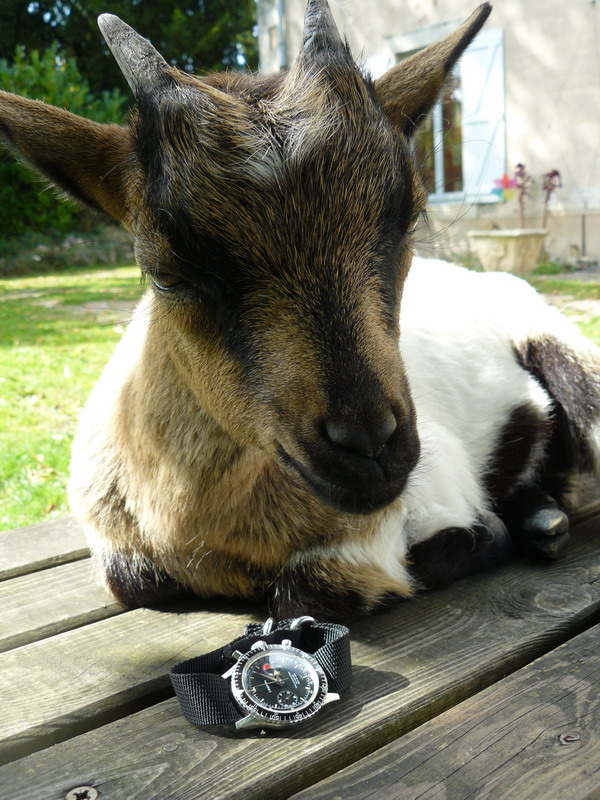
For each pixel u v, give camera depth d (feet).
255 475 1.46
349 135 1.19
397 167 1.23
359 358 1.15
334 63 1.24
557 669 1.33
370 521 1.53
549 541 1.72
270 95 1.25
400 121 1.45
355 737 1.21
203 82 1.31
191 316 1.26
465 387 1.91
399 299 1.29
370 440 1.13
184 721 1.26
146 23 17.80
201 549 1.54
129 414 1.57
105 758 1.18
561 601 1.57
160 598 1.63
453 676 1.34
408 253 1.34
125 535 1.61
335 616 1.52
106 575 1.65
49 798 1.11
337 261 1.17
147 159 1.24
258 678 1.24
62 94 11.50
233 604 1.64
